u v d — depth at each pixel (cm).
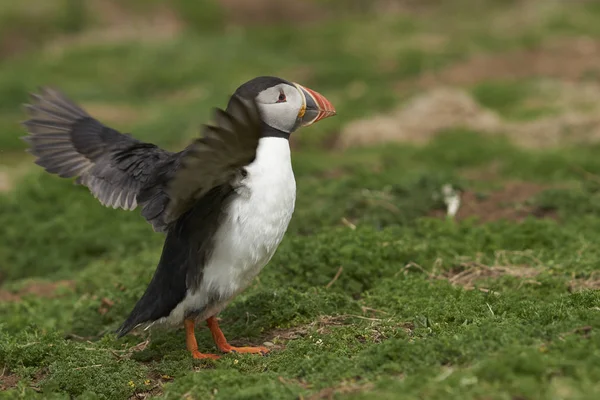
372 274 1088
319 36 3294
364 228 1184
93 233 1456
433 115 2136
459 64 2783
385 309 970
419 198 1434
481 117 2123
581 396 619
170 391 775
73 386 835
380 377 725
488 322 829
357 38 3216
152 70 2864
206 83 2719
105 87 2756
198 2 3584
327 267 1077
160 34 3394
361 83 2666
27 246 1462
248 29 3516
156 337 955
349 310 980
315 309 973
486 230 1231
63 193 1600
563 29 3091
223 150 753
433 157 1848
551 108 2192
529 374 664
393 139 2056
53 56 3075
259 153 834
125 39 3284
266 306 980
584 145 1925
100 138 952
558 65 2675
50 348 922
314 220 1363
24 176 1723
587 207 1376
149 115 2383
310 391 725
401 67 2780
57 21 3328
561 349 715
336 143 2108
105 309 1105
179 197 796
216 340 903
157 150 915
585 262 1066
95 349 938
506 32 3123
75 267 1405
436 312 911
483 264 1123
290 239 1159
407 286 1021
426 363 739
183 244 851
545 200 1395
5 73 2873
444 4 3738
